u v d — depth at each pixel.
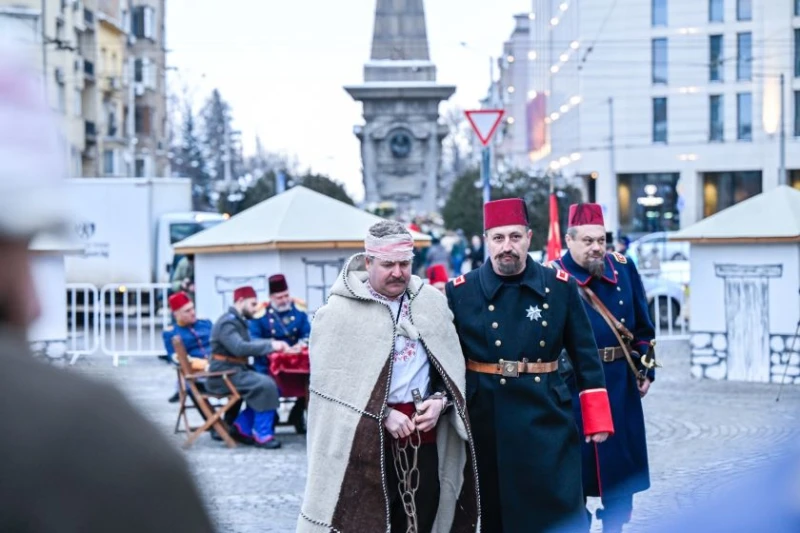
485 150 18.48
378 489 5.79
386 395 5.84
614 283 7.49
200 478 1.47
